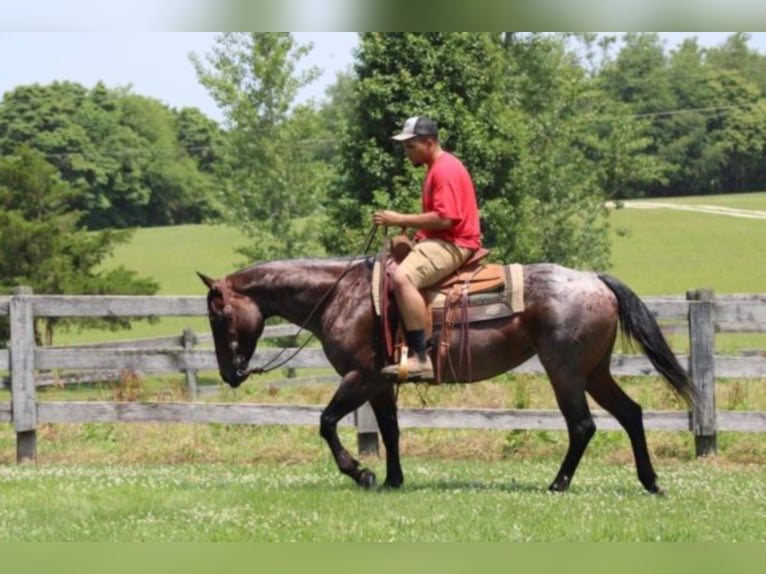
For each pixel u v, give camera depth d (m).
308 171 35.75
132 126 93.19
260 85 34.84
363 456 13.46
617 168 41.34
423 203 10.09
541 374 17.42
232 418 13.51
